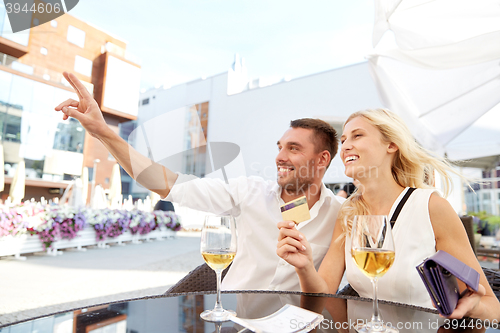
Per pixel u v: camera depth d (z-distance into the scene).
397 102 2.32
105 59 14.06
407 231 1.11
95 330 0.62
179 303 0.85
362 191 1.25
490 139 2.67
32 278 3.87
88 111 1.13
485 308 0.77
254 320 0.68
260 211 1.47
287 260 0.95
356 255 0.74
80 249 6.64
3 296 3.04
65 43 13.70
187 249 6.93
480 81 2.13
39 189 13.17
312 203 1.44
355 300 0.88
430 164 1.30
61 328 0.63
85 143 13.87
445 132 2.47
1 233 5.14
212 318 0.71
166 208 9.82
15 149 12.12
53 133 13.02
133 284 3.63
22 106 12.27
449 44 1.62
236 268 1.51
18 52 12.55
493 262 5.52
